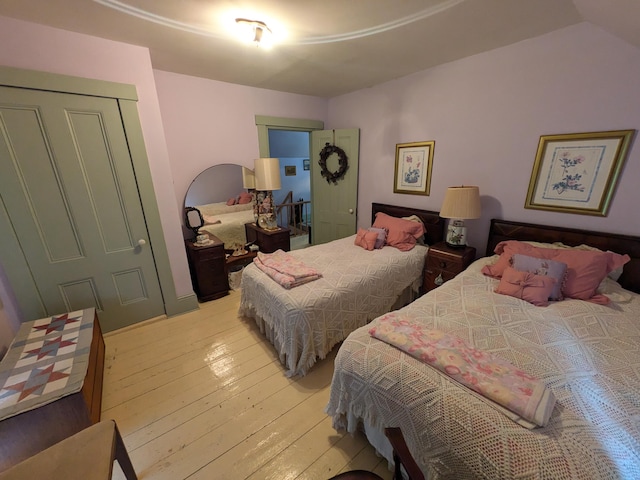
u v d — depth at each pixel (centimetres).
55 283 210
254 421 160
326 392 181
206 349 223
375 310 231
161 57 233
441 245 274
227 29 185
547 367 116
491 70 231
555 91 204
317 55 232
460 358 115
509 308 163
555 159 212
